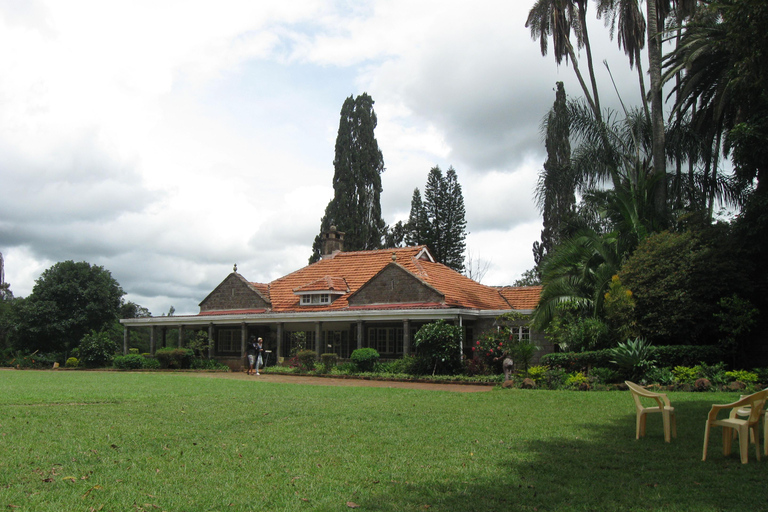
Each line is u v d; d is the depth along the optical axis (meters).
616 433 10.10
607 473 7.36
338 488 6.65
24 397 14.90
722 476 7.12
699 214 21.03
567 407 13.44
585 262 22.02
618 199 22.62
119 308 44.50
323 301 31.00
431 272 30.84
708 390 16.39
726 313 19.16
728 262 19.06
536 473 7.36
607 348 20.05
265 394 16.44
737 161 19.50
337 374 25.27
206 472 7.34
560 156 28.56
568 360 20.16
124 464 7.70
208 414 12.08
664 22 26.88
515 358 22.08
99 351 34.97
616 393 16.23
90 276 42.81
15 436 9.41
